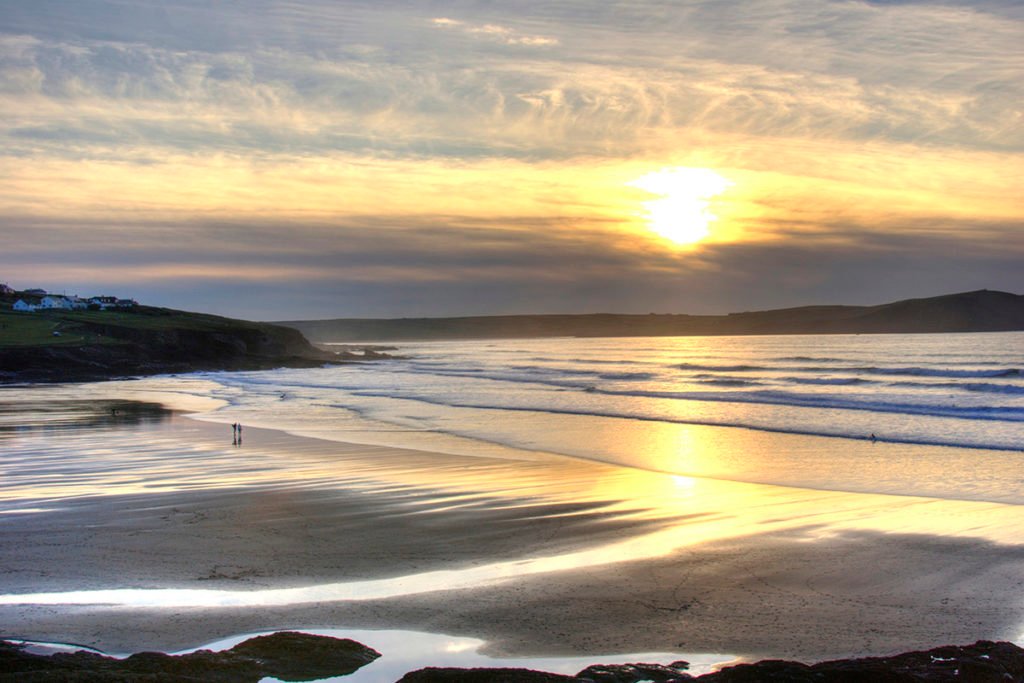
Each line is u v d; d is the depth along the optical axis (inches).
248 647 429.1
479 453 1237.1
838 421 1615.4
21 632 472.1
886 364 3838.6
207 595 539.8
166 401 2359.7
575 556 636.1
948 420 1590.8
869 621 493.0
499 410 1993.1
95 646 450.3
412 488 927.0
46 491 905.5
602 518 770.2
